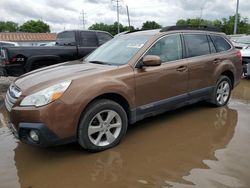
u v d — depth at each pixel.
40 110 3.75
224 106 6.50
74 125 3.96
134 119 4.67
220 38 6.37
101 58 5.20
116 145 4.48
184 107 6.38
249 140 4.68
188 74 5.40
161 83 4.95
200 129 5.14
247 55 9.84
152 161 4.02
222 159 4.04
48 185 3.51
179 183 3.49
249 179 3.54
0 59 8.48
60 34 10.36
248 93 7.93
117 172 3.76
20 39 53.16
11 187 3.47
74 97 3.93
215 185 3.42
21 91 4.09
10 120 4.08
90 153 4.26
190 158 4.09
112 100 4.43
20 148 4.48
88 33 10.05
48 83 4.02
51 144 3.88
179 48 5.38
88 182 3.56
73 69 4.60
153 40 5.00
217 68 6.04
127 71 4.55
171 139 4.73
